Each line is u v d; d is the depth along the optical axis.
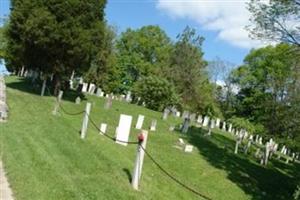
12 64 59.84
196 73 62.75
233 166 24.08
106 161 14.97
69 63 35.84
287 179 25.56
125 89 73.31
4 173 11.39
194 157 23.11
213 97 67.00
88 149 16.20
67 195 10.49
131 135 24.91
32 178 11.09
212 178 20.16
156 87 50.97
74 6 33.09
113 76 63.06
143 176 15.37
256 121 45.84
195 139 29.97
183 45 65.12
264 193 20.42
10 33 35.59
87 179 12.28
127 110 38.91
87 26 34.75
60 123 20.94
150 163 18.52
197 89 61.38
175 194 15.20
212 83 73.12
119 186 12.49
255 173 24.30
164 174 17.44
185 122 32.12
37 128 18.28
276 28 20.75
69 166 13.30
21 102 26.06
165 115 39.06
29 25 32.44
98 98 44.69
